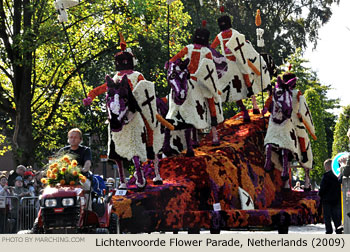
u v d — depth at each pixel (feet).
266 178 42.42
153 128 34.37
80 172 31.48
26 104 85.20
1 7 83.41
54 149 106.32
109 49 93.20
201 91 39.65
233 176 38.81
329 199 44.24
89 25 91.09
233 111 132.98
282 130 42.01
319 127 140.77
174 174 37.83
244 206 38.73
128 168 97.86
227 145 41.27
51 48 86.74
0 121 102.99
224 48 45.34
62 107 100.94
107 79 33.19
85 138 113.60
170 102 38.68
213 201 37.11
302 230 57.26
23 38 78.54
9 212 45.24
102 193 32.50
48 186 29.63
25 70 84.79
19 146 84.84
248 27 148.36
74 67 92.38
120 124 32.73
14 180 51.80
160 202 33.91
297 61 148.15
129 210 32.40
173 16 93.09
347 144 139.44
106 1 88.79
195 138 41.57
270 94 46.85
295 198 43.65
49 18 80.94
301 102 42.91
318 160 140.36
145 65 111.04
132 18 89.40
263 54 47.52
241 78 45.39
